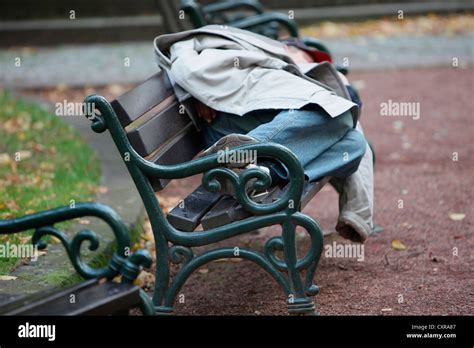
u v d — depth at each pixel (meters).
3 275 8.52
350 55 23.25
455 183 13.17
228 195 7.66
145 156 7.78
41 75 21.28
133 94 7.99
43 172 13.03
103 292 5.93
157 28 25.53
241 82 8.46
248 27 14.16
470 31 26.25
